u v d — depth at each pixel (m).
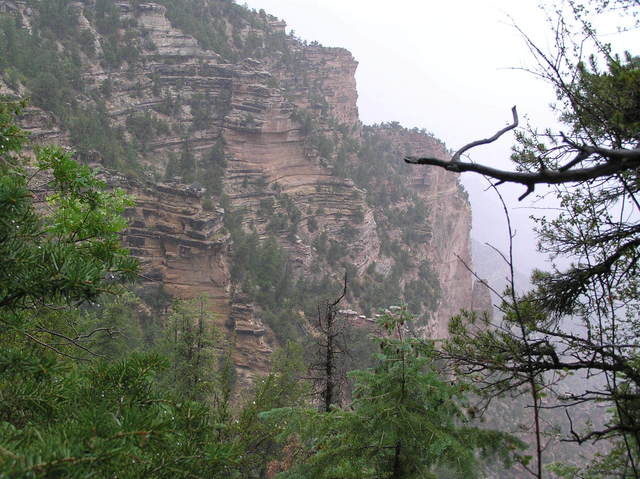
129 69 121.75
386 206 144.50
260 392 10.84
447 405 6.85
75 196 6.01
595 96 5.23
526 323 5.95
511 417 51.19
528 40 4.38
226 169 117.12
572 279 6.44
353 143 152.00
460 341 6.51
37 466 2.49
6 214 3.94
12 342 5.52
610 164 3.42
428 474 6.72
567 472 5.89
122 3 130.75
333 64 184.25
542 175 3.44
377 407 6.70
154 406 3.94
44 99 83.62
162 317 70.56
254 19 180.00
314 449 7.36
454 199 175.62
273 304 83.56
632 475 5.04
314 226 120.12
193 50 134.12
